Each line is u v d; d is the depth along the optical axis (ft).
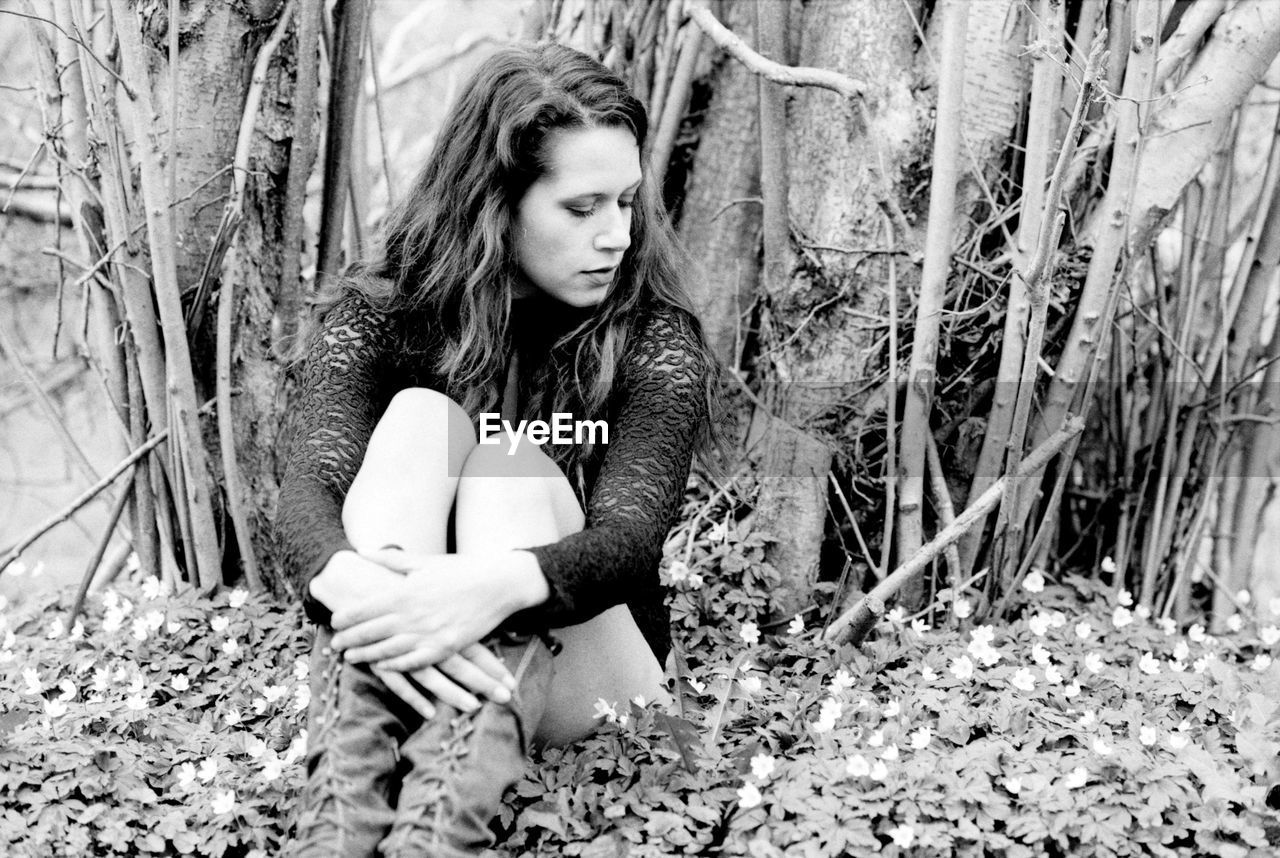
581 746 5.44
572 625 5.06
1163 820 5.17
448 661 4.82
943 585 7.52
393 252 6.10
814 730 5.63
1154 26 6.25
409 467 5.29
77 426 14.38
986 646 6.37
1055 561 8.39
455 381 5.89
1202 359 8.35
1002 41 7.38
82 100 7.23
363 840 4.59
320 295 6.26
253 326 7.78
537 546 5.01
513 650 4.95
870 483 7.68
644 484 5.44
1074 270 7.20
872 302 7.55
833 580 7.88
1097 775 5.30
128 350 7.57
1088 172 7.39
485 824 4.76
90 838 5.16
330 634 5.04
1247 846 5.01
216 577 7.72
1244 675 6.63
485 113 5.66
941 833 4.91
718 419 6.40
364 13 7.55
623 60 8.14
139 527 7.89
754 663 6.77
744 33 8.23
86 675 6.72
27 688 6.39
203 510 7.55
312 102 7.43
